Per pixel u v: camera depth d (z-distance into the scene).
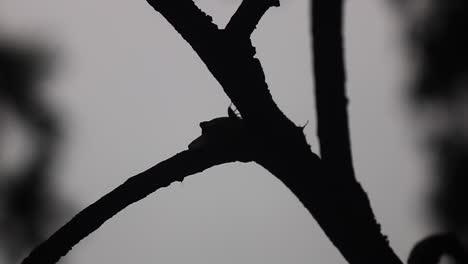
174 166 1.64
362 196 1.61
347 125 1.59
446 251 1.53
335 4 1.54
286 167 1.62
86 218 1.63
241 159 1.64
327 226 1.61
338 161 1.60
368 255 1.58
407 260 1.54
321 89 1.58
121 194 1.63
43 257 1.61
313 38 1.56
